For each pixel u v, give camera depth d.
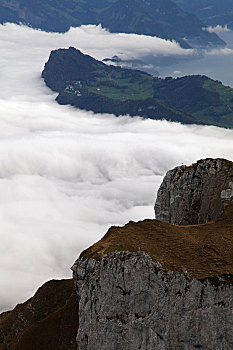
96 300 89.25
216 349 76.56
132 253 88.00
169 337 79.69
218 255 85.69
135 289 84.94
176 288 81.38
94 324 88.00
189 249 89.06
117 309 85.88
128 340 83.25
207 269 82.38
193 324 78.69
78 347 90.81
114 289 87.00
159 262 85.12
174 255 87.94
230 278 79.12
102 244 95.81
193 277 80.94
